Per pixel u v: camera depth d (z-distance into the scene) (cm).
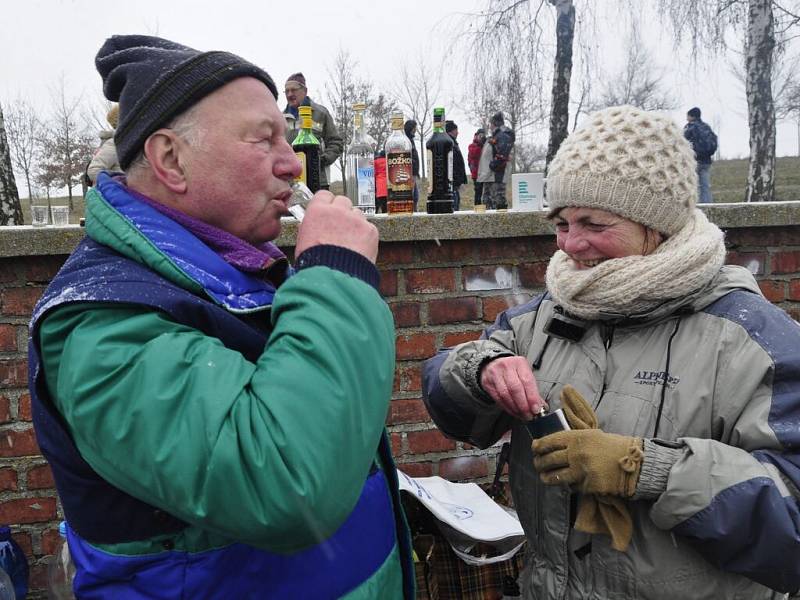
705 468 116
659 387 130
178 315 100
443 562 202
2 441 220
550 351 148
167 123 109
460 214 244
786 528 113
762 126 1191
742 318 126
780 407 119
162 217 111
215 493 90
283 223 228
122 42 123
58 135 1958
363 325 99
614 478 119
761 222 259
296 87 529
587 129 139
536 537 146
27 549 223
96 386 94
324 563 111
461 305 248
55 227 218
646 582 126
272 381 93
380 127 1764
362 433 96
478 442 165
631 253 137
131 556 105
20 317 220
